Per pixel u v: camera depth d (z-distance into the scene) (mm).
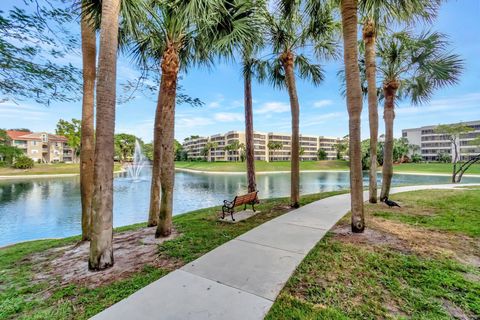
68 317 2109
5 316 2211
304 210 6387
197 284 2533
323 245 3627
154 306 2145
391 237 3934
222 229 4871
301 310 2047
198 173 41938
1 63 3322
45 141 49219
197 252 3588
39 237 7930
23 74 3574
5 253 4613
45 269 3492
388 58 7125
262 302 2176
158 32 4574
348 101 4387
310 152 81250
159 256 3535
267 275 2709
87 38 4688
